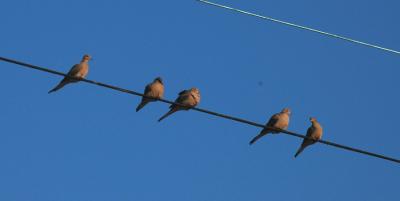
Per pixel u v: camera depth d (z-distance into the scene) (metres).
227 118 15.98
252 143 19.20
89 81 15.48
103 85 15.57
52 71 15.05
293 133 16.86
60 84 18.92
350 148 16.16
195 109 15.90
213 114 15.94
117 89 15.73
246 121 16.19
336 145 16.22
